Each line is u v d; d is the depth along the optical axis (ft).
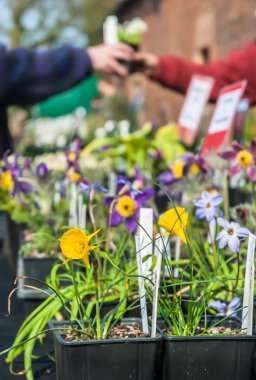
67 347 2.21
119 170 7.60
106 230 3.98
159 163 6.48
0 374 2.64
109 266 3.30
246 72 7.80
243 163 3.79
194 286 2.78
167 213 2.40
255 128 10.68
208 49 21.08
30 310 3.32
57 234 4.21
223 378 2.28
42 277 3.57
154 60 7.59
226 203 3.78
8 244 5.34
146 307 2.60
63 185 4.79
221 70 7.79
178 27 24.29
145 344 2.24
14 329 3.17
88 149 6.79
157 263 2.30
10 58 7.48
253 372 2.33
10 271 4.54
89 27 32.86
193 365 2.27
